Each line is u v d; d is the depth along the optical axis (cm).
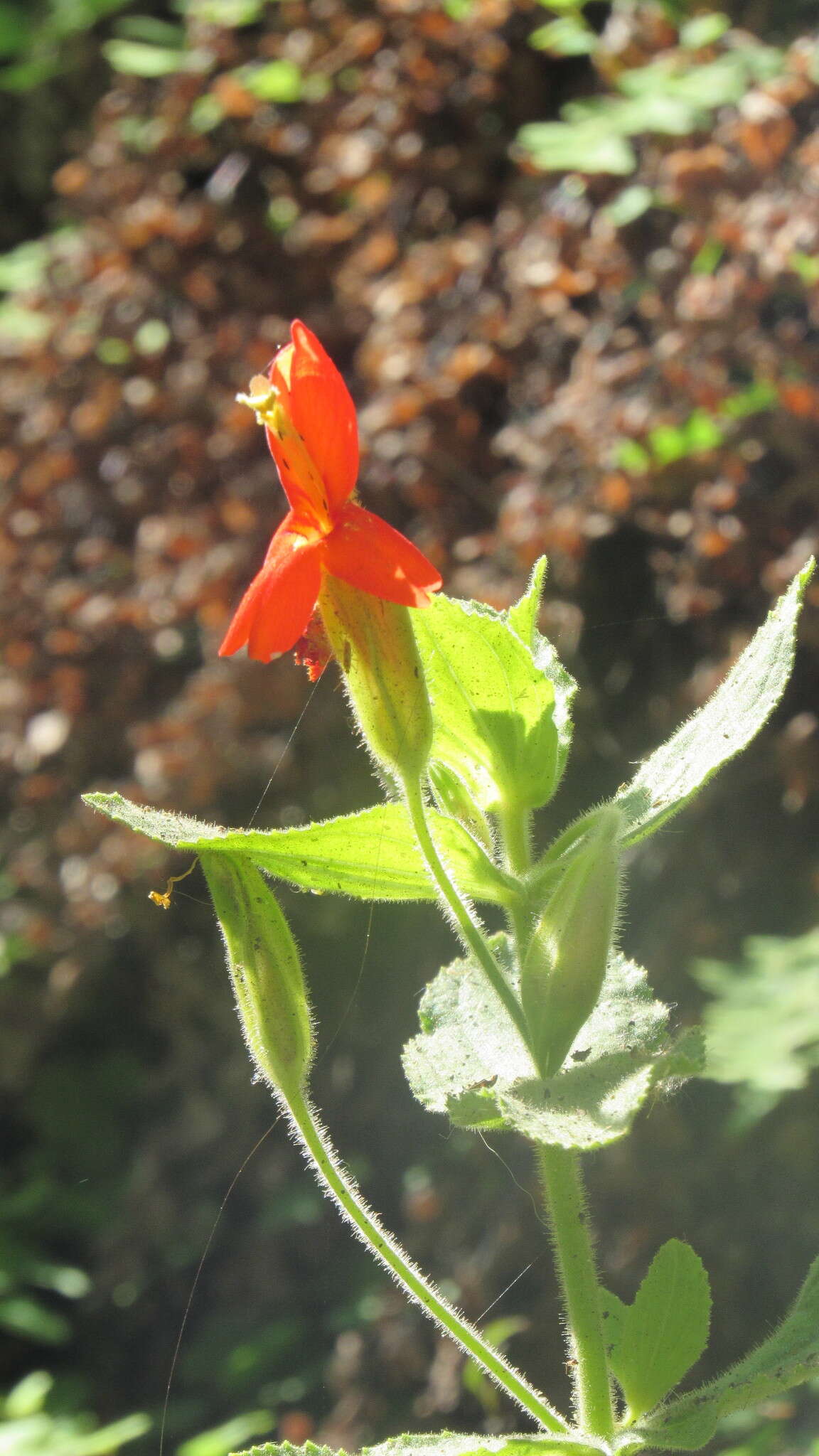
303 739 82
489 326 74
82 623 85
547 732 27
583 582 77
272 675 79
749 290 65
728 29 76
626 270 71
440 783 28
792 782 69
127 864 84
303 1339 84
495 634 27
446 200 82
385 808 25
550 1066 25
